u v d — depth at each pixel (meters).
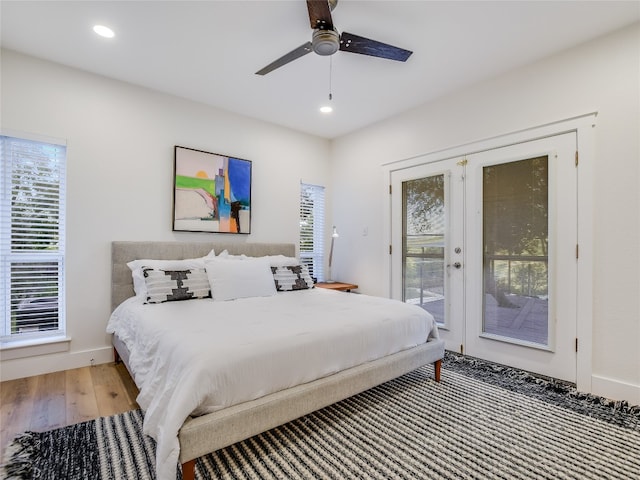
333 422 1.94
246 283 2.95
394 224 3.82
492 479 1.47
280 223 4.17
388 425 1.91
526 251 2.75
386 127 3.93
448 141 3.29
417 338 2.41
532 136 2.70
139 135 3.11
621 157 2.26
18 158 2.59
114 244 2.91
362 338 2.04
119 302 2.90
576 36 2.36
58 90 2.71
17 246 2.59
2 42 2.43
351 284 4.25
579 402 2.21
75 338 2.76
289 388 1.69
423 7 2.07
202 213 3.47
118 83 2.99
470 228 3.12
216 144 3.61
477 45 2.47
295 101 3.46
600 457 1.62
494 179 2.96
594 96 2.38
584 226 2.42
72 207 2.76
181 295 2.71
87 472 1.48
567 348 2.50
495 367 2.83
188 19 2.18
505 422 1.95
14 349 2.50
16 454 1.60
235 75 2.92
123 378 2.56
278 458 1.61
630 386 2.20
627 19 2.17
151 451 1.64
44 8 2.06
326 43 2.00
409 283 3.67
